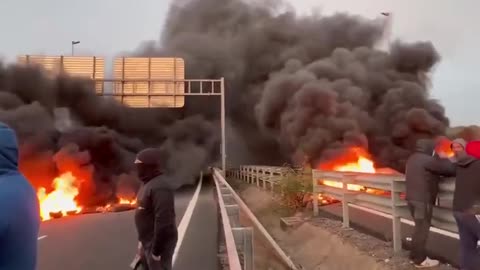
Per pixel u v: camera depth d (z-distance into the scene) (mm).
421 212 6457
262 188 22031
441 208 6531
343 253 8102
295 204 13820
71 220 16719
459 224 5457
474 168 5285
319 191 12445
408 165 6758
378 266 6738
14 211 1906
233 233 4633
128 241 11414
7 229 1873
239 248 4645
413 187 6578
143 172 4590
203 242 10641
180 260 8578
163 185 4484
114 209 23969
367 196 8805
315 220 11469
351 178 9539
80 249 10281
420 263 6352
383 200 7895
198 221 14641
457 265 6238
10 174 2025
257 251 10430
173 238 4516
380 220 10469
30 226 1979
